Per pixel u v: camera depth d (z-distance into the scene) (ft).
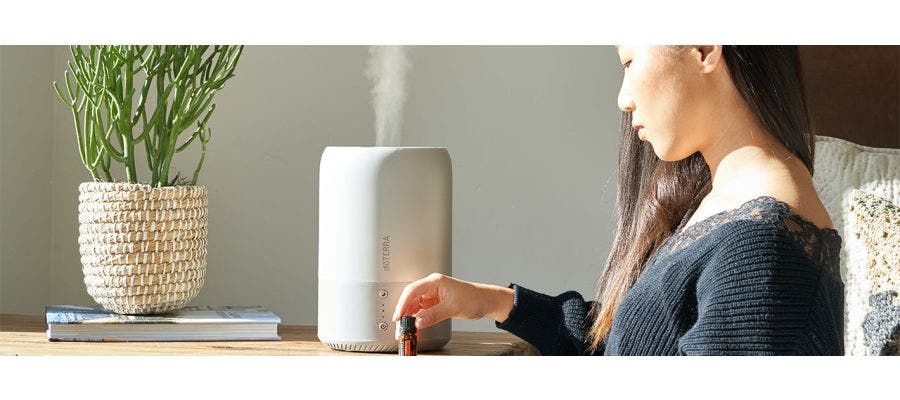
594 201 4.92
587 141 4.91
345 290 3.43
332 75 5.04
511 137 4.97
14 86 4.88
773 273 2.71
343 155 3.47
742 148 3.06
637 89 3.12
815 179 4.55
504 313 3.75
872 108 4.93
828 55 4.96
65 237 5.20
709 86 3.06
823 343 2.72
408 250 3.43
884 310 4.11
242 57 5.08
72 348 3.55
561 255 4.96
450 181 3.55
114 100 3.82
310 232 5.08
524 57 4.93
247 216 5.12
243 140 5.09
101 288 3.79
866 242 4.25
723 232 2.82
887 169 4.41
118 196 3.77
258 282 5.13
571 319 3.80
